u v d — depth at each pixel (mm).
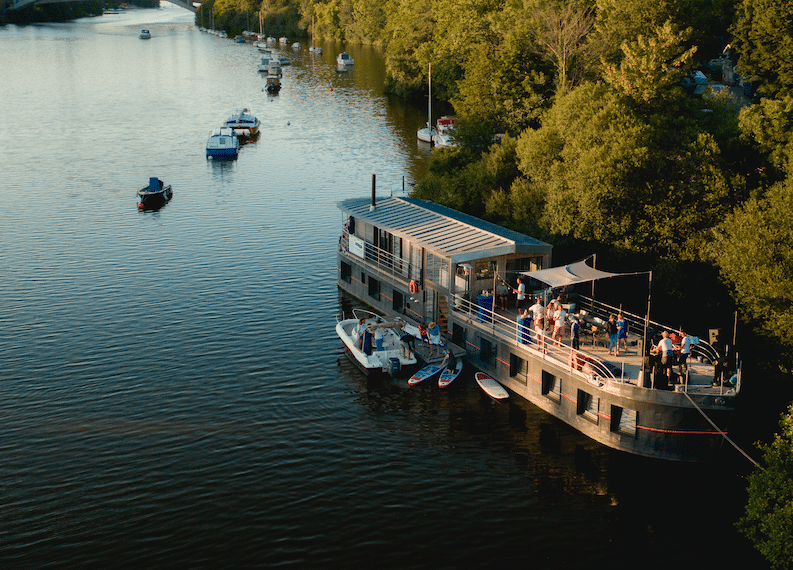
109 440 44469
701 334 52688
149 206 91812
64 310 62375
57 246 77562
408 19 167500
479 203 72375
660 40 62812
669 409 40344
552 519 38094
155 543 36281
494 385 49438
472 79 84625
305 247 78000
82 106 159875
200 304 63844
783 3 68438
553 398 46531
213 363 53875
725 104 62250
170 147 124125
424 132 126125
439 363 52188
